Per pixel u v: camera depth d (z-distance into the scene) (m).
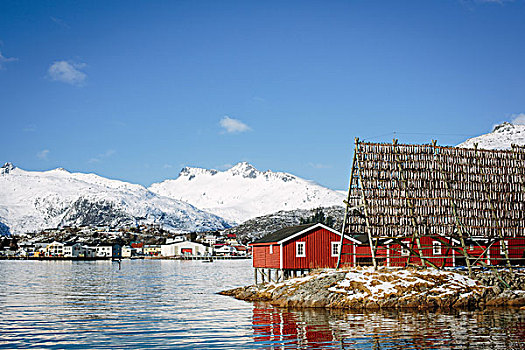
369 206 46.72
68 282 77.25
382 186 47.53
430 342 27.59
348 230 47.53
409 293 40.88
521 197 50.66
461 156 50.16
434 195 48.41
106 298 51.53
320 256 54.97
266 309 40.56
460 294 41.19
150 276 95.00
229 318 36.09
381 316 35.84
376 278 43.53
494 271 46.50
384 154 48.34
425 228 47.38
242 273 107.12
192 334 30.34
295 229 57.41
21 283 74.69
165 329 32.06
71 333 31.00
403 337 28.81
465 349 26.08
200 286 69.06
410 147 49.09
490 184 50.09
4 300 49.78
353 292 41.66
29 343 28.27
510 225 49.41
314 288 43.25
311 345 27.19
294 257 54.09
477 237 48.53
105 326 33.44
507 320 33.81
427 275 44.19
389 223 46.88
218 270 123.06
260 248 61.12
